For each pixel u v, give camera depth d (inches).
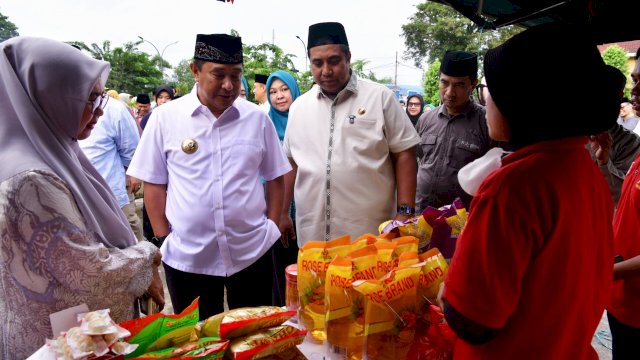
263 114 86.7
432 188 111.9
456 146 108.2
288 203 100.2
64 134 52.4
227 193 79.2
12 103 49.0
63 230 46.6
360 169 87.4
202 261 80.0
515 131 36.2
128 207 165.2
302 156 92.3
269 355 44.6
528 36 33.9
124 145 150.9
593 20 92.4
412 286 46.9
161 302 61.0
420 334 46.9
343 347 48.0
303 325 53.9
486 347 38.1
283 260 112.8
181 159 79.5
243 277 82.9
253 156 82.4
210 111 80.7
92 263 48.3
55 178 47.3
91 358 37.3
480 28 106.5
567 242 34.8
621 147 91.2
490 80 35.6
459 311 35.5
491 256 34.0
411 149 90.3
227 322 43.4
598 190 38.6
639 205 63.1
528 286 35.4
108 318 40.3
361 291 44.6
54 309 48.1
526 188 33.9
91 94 53.2
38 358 39.2
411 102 246.2
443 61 108.3
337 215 88.9
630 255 64.6
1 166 46.3
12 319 49.1
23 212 45.0
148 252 55.7
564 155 35.1
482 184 36.4
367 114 87.7
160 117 81.2
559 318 36.0
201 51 75.4
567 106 32.8
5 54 49.8
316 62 86.6
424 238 59.4
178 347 42.1
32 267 46.4
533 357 36.5
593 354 43.0
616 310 65.2
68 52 51.1
